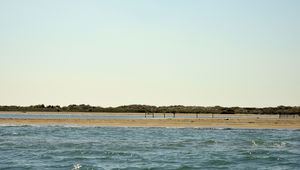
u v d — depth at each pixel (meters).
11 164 28.16
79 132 51.88
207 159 30.58
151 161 29.66
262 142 40.72
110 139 43.34
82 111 159.88
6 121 71.31
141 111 156.75
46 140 41.94
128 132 52.38
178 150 35.22
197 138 44.88
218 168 27.38
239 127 61.47
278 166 28.33
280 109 148.62
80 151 33.72
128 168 27.11
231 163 29.19
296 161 30.20
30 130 54.66
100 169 26.80
